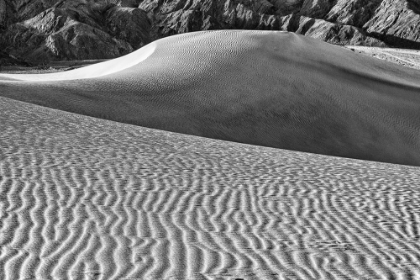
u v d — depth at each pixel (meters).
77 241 7.50
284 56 35.53
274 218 9.21
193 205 9.66
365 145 29.45
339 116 30.80
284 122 28.75
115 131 16.92
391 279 6.83
